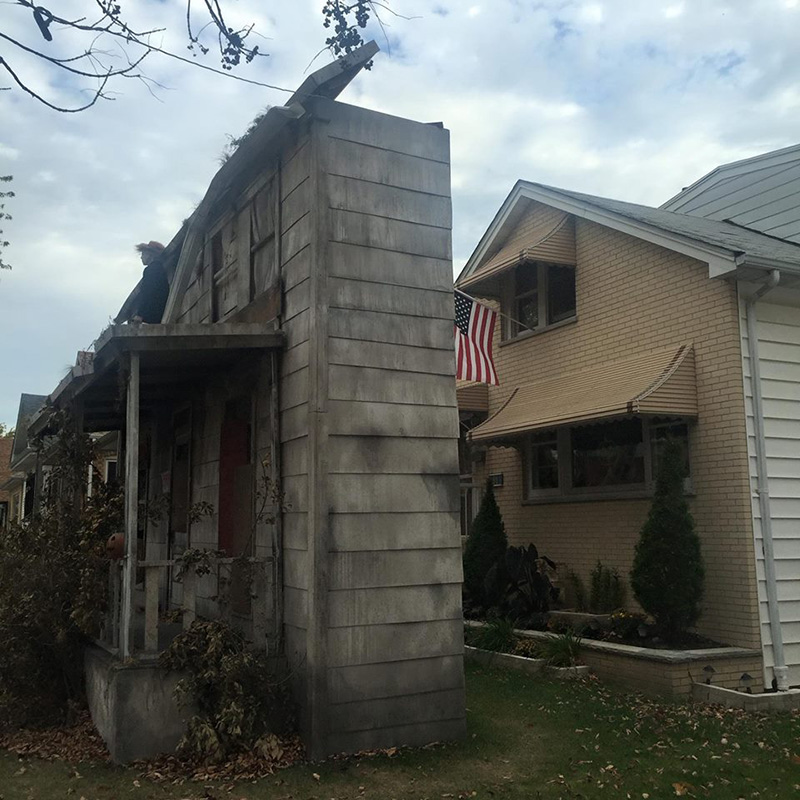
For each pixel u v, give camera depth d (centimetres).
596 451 1167
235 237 920
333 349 692
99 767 634
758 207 1353
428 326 743
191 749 639
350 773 614
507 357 1370
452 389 747
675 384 978
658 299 1067
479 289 1411
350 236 716
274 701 671
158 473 1217
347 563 672
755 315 973
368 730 664
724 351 962
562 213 1261
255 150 784
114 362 758
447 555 720
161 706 654
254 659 670
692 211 1506
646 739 707
